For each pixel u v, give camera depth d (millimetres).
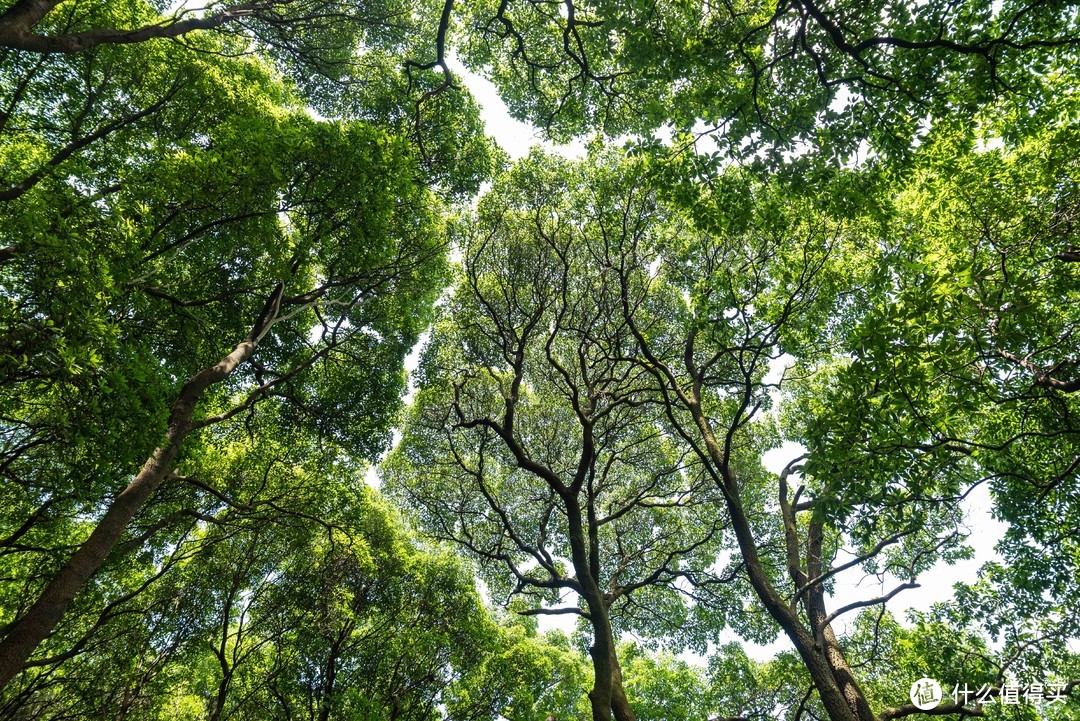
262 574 14477
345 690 14219
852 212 10023
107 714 11336
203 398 12289
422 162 14367
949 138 10922
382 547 15789
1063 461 9641
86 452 7223
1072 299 10008
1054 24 8422
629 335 15344
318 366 14484
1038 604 10984
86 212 7828
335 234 11734
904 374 7695
